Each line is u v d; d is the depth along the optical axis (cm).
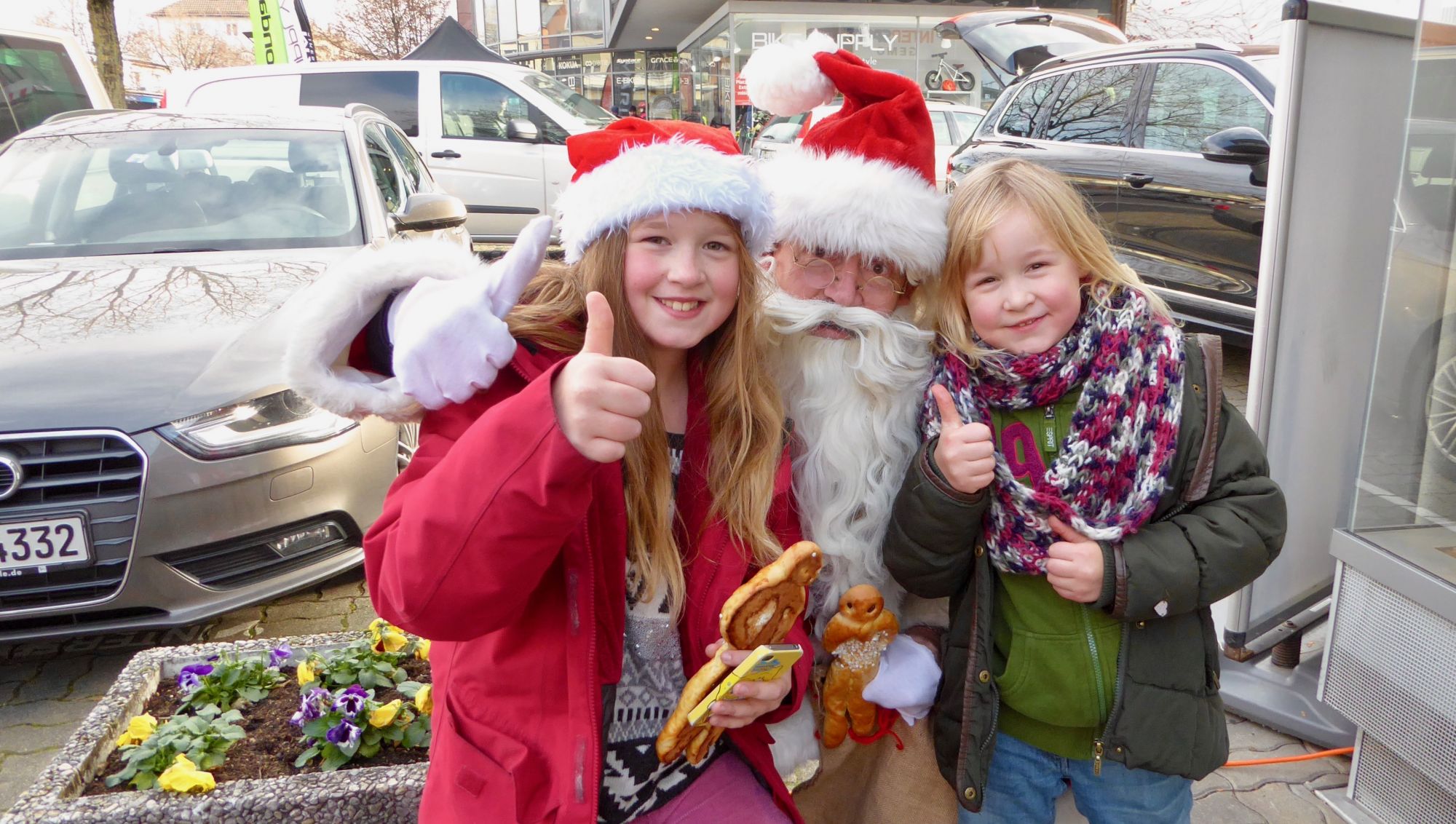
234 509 274
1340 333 266
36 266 349
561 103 945
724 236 139
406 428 336
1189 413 154
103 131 430
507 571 110
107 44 1153
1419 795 213
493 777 125
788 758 169
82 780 196
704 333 139
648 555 137
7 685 292
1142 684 156
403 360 115
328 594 347
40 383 267
